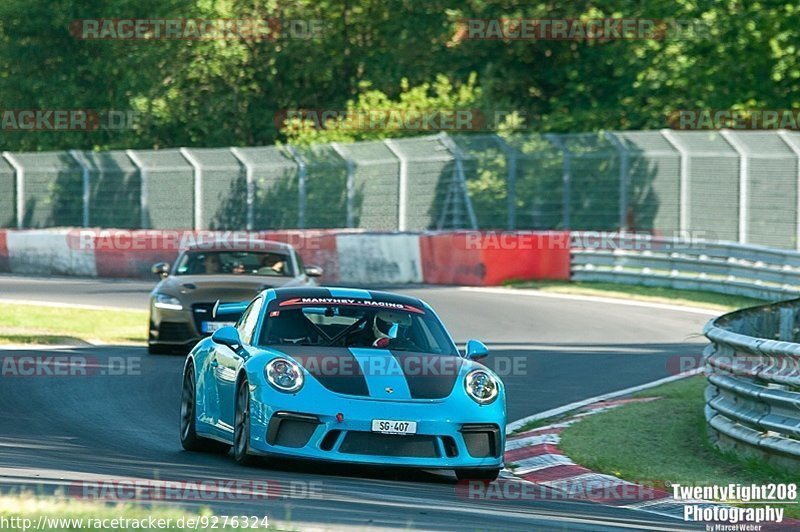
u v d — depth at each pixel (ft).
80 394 158.20
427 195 350.02
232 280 204.64
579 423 140.67
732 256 293.84
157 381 172.45
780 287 281.33
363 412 100.73
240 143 545.44
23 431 125.49
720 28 421.59
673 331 239.91
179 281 205.46
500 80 481.05
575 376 182.91
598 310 273.33
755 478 109.60
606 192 325.21
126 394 159.94
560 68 484.74
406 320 116.06
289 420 101.50
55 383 167.02
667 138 314.96
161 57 531.91
